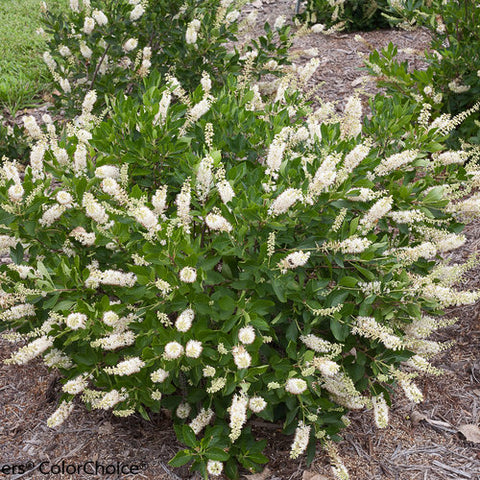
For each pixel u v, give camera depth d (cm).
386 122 322
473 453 298
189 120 305
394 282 262
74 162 304
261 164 312
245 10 891
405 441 306
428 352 293
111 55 512
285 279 257
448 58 491
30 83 665
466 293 263
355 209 295
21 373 348
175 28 532
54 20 531
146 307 255
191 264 237
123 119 302
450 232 319
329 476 284
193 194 270
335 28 575
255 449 273
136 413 321
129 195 264
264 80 620
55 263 281
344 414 294
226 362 248
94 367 277
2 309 281
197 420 272
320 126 314
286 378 263
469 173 318
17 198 262
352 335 275
